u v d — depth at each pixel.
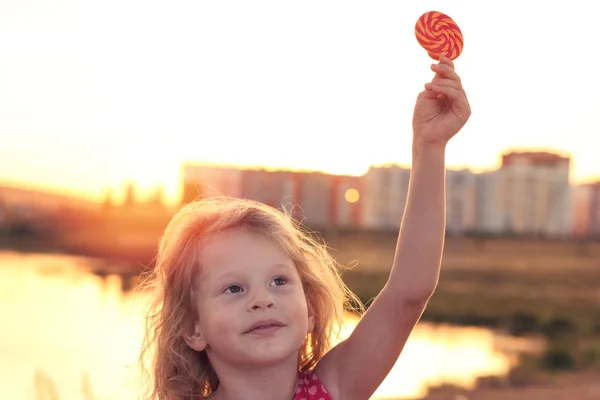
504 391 16.80
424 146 2.13
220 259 2.03
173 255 2.16
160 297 2.24
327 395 2.07
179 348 2.19
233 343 1.96
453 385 17.34
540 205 95.06
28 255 92.38
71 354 21.50
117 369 17.94
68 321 30.53
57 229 108.44
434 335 31.19
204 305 2.04
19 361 20.09
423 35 2.20
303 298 2.03
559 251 94.75
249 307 1.96
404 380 17.89
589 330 33.16
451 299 47.78
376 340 2.08
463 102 2.08
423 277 2.07
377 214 81.88
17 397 15.28
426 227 2.10
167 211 95.06
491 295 51.53
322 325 2.31
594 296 52.78
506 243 93.56
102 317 32.09
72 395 12.28
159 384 2.22
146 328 2.33
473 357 23.64
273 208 2.26
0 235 111.94
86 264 77.50
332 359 2.14
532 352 24.88
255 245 2.03
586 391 16.92
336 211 78.81
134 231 96.00
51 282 53.12
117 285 51.56
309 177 74.88
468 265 79.00
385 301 2.10
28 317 31.89
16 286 48.25
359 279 53.94
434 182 2.11
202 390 2.23
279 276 2.02
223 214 2.11
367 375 2.09
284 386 2.02
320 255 2.33
